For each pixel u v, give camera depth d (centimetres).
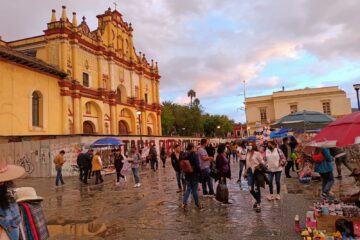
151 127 4900
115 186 1559
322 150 926
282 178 1503
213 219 788
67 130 2983
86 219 860
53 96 2888
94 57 3519
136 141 3259
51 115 2839
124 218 849
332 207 605
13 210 297
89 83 3391
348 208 586
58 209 1022
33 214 357
